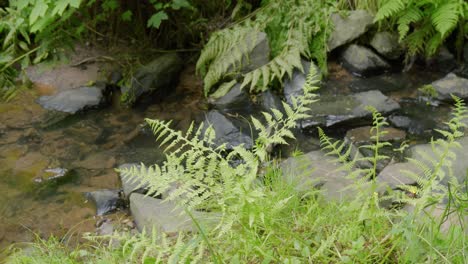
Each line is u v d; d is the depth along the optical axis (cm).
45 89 405
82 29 429
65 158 329
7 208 287
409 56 410
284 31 413
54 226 273
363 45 418
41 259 220
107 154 332
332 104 359
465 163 266
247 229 170
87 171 316
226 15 459
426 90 373
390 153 308
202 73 417
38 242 248
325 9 412
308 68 396
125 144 343
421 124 342
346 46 412
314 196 231
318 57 404
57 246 241
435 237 165
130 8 447
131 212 273
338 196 248
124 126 363
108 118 373
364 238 173
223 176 171
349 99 364
